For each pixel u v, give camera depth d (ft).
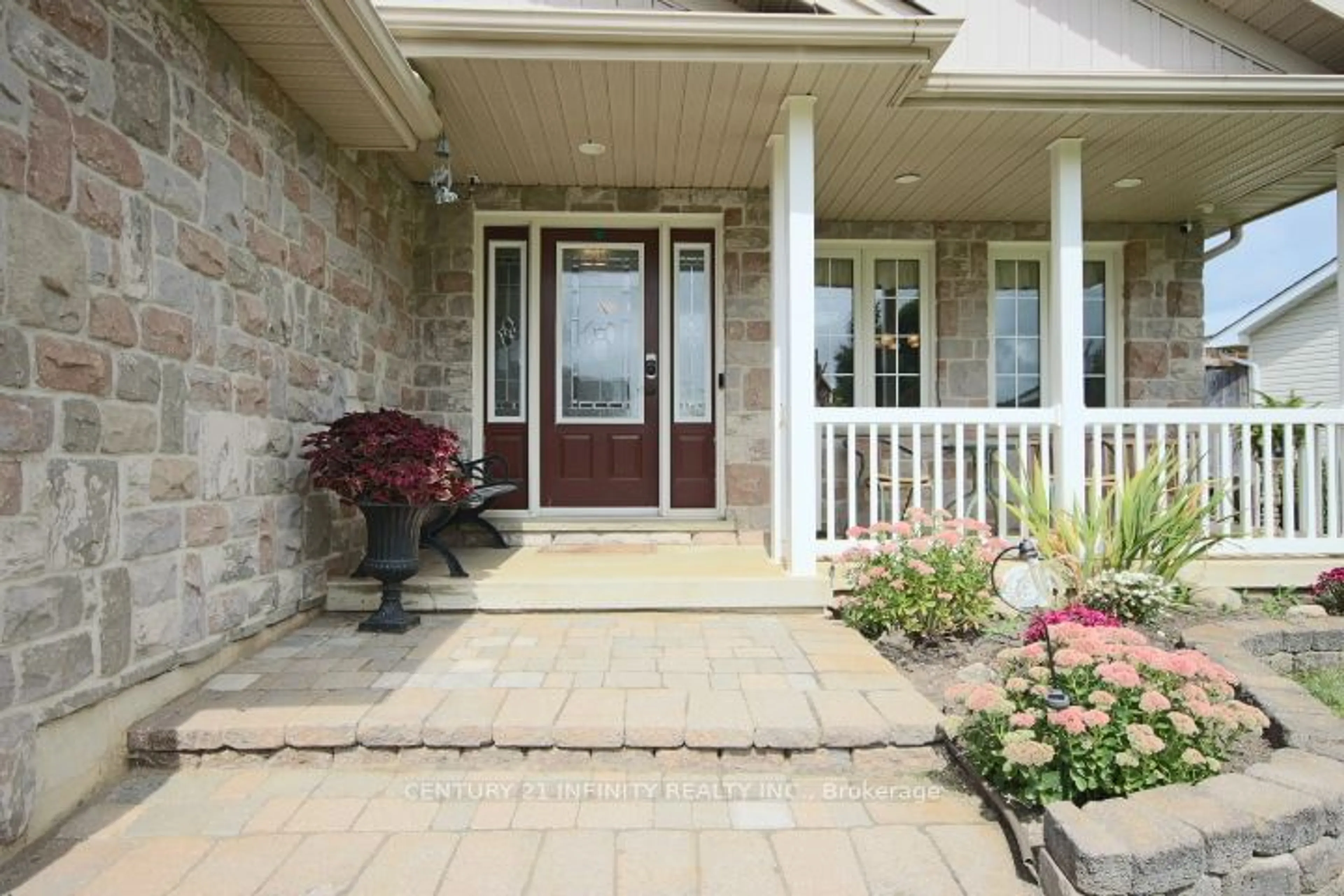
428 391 17.37
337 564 13.12
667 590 12.85
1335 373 38.93
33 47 6.79
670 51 11.51
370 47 10.36
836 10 12.30
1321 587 13.21
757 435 17.48
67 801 7.14
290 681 9.37
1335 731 7.84
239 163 10.16
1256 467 16.63
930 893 6.11
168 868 6.35
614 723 8.13
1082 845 5.68
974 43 14.92
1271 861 6.11
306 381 12.05
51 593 6.95
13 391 6.57
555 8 12.96
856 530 12.12
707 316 18.12
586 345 18.06
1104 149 15.05
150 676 8.32
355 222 13.96
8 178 6.52
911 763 8.08
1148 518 12.31
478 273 17.63
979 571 11.54
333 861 6.46
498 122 13.89
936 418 13.84
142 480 8.23
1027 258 20.31
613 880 6.22
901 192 17.53
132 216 8.11
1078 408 14.16
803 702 8.68
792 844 6.75
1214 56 15.17
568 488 17.97
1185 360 19.92
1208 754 7.12
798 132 12.83
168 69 8.71
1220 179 16.76
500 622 12.27
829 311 20.06
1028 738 6.77
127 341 8.02
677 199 17.57
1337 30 14.53
